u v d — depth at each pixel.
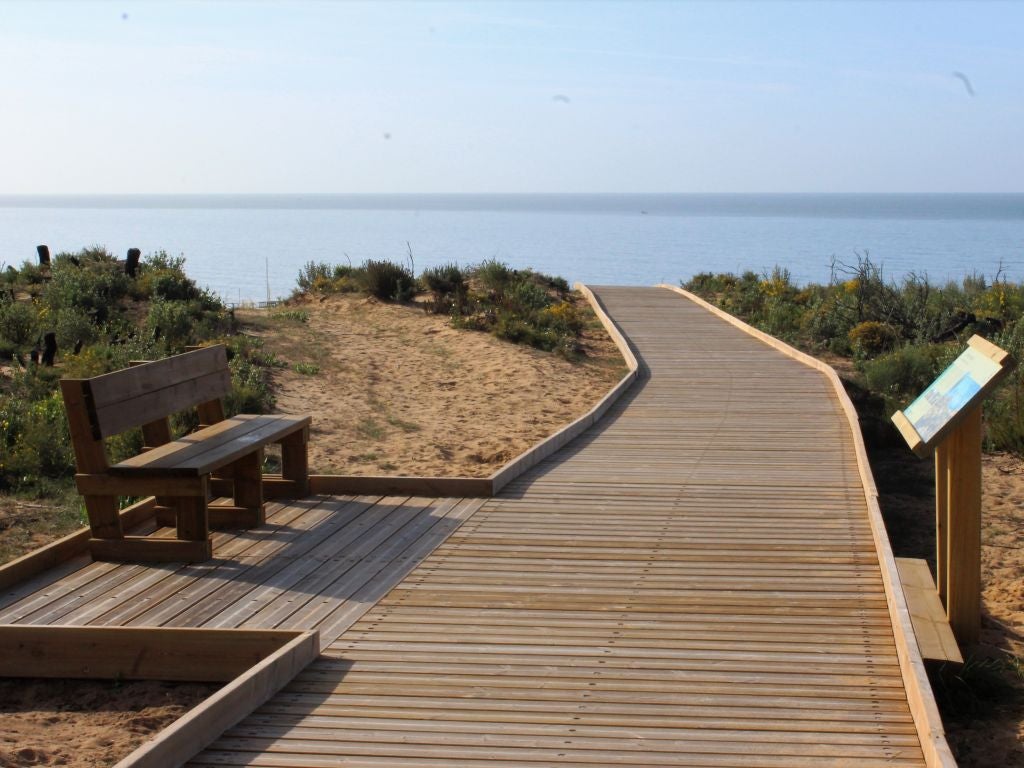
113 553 6.59
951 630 6.19
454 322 18.69
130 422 6.86
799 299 25.69
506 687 4.77
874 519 7.17
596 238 191.00
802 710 4.52
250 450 7.15
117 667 5.21
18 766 4.16
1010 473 11.13
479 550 6.88
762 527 7.39
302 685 4.80
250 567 6.52
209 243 167.88
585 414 11.42
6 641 5.23
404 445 10.93
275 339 16.50
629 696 4.67
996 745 5.05
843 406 12.42
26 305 15.91
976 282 24.50
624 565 6.55
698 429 11.20
